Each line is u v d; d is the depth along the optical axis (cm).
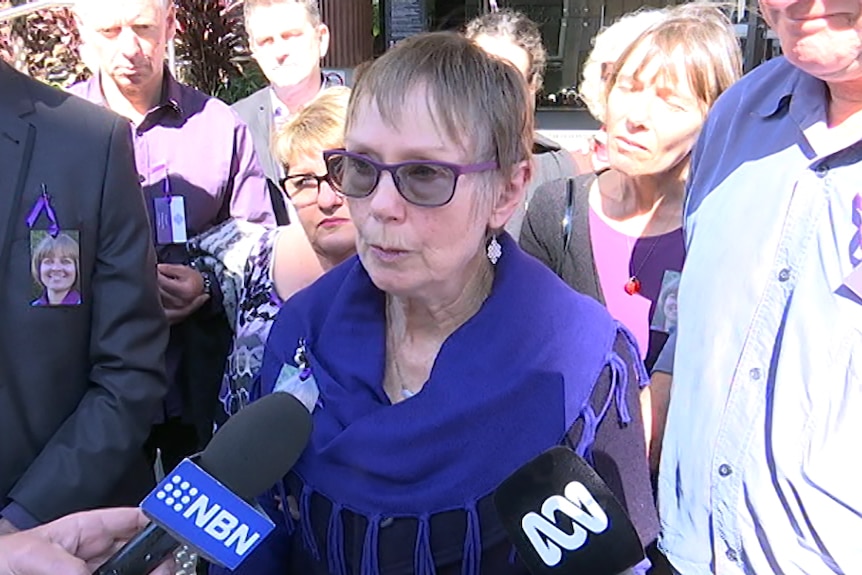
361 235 121
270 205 291
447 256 119
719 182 145
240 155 281
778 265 131
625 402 129
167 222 261
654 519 130
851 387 121
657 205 212
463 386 124
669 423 149
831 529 124
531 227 230
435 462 123
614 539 100
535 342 126
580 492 103
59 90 165
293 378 138
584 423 125
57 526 127
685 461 143
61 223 156
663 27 200
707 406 138
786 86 138
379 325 136
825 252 125
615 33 232
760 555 133
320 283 148
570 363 126
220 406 203
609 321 133
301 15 347
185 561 116
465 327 128
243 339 197
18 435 157
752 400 132
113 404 163
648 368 207
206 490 105
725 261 138
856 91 124
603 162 238
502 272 132
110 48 253
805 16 116
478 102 115
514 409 123
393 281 121
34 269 154
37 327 155
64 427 162
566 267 221
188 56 586
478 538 121
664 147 200
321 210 186
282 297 199
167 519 103
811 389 124
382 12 735
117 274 164
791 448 126
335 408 132
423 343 134
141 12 251
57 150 157
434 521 123
